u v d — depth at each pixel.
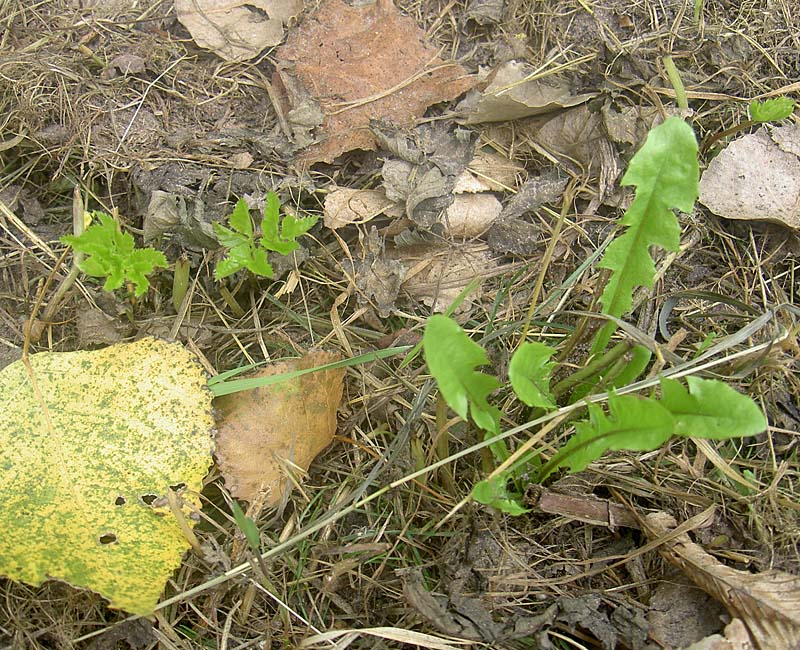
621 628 0.26
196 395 0.28
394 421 0.31
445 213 0.33
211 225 0.31
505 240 0.33
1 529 0.26
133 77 0.35
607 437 0.24
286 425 0.29
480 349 0.24
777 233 0.33
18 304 0.31
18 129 0.33
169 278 0.32
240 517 0.25
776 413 0.30
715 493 0.29
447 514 0.28
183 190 0.32
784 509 0.28
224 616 0.28
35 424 0.28
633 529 0.28
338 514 0.27
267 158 0.34
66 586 0.27
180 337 0.31
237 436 0.28
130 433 0.28
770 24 0.36
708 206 0.33
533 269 0.33
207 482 0.29
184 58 0.35
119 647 0.27
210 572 0.28
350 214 0.33
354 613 0.28
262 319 0.32
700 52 0.36
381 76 0.35
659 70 0.35
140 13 0.36
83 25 0.36
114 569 0.26
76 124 0.33
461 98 0.35
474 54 0.36
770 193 0.33
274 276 0.32
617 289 0.27
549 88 0.35
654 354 0.30
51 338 0.31
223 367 0.31
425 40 0.36
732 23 0.36
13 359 0.30
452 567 0.27
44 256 0.32
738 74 0.35
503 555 0.28
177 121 0.34
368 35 0.35
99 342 0.31
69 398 0.28
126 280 0.30
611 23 0.36
